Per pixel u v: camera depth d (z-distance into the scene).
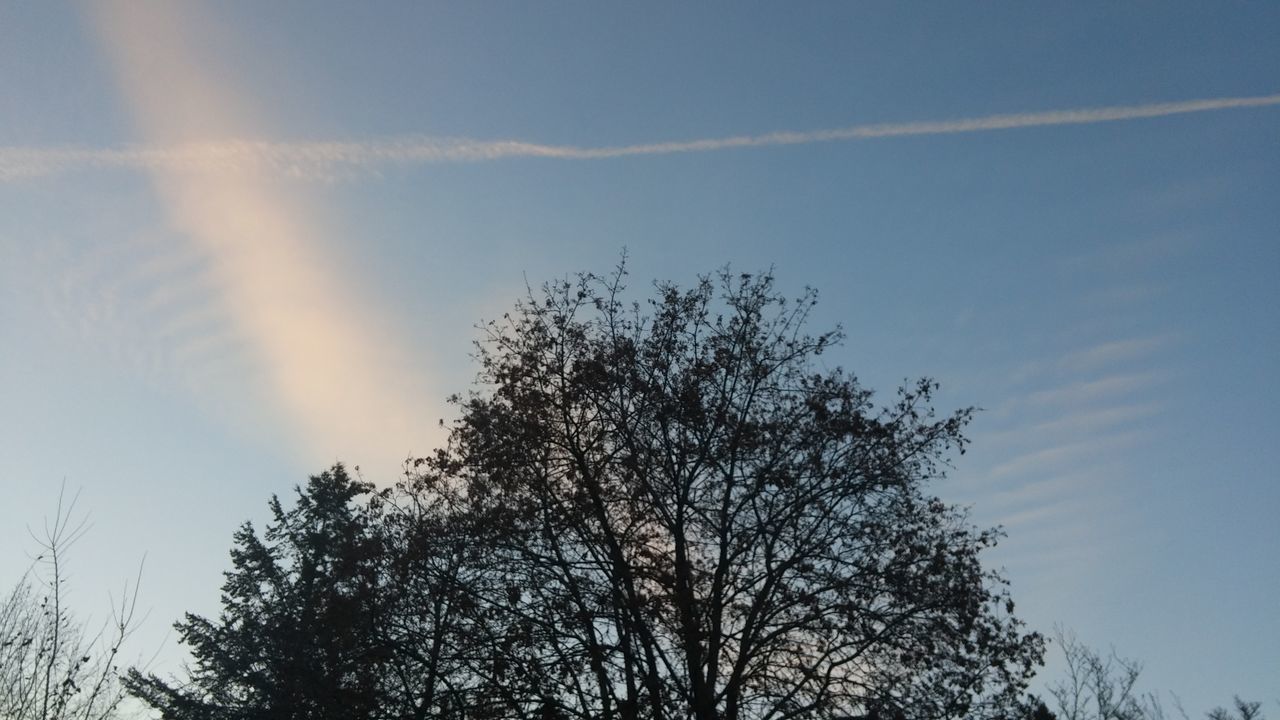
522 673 17.31
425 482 20.30
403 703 18.45
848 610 17.67
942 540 18.97
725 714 16.78
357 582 19.53
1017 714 17.45
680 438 19.61
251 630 25.69
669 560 18.31
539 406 19.98
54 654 13.66
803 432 19.77
